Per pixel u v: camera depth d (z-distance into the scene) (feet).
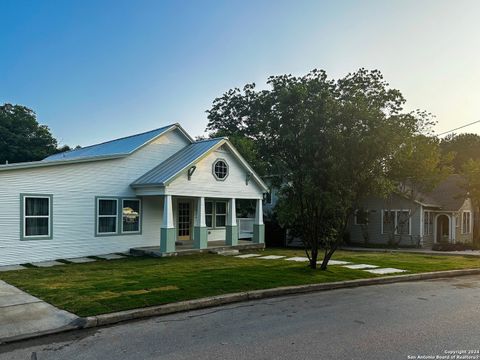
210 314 22.91
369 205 91.25
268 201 88.33
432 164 79.36
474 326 20.20
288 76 39.27
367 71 37.58
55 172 46.09
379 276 35.91
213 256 50.52
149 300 24.34
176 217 61.52
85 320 20.52
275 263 43.06
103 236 50.60
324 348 16.79
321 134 36.63
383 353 16.15
